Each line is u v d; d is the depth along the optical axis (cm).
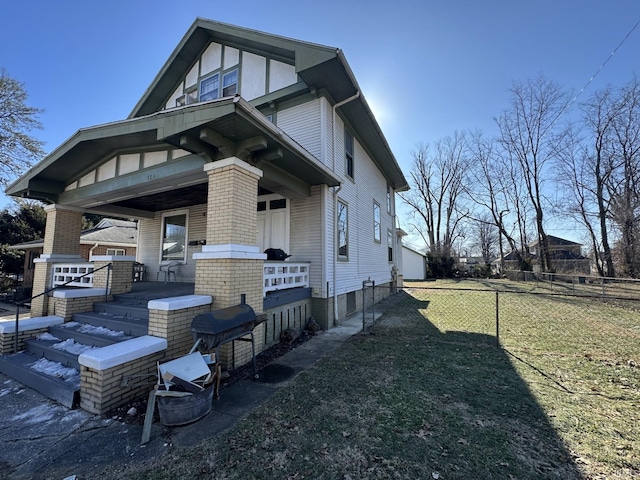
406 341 595
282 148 506
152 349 362
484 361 471
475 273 2759
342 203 856
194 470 227
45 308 673
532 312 913
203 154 466
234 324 365
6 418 311
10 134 1684
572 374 415
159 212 998
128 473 226
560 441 259
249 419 300
